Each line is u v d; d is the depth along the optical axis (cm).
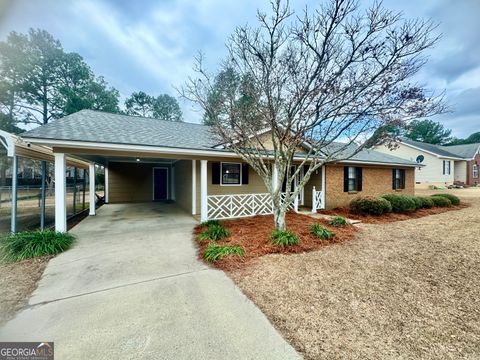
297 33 424
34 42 2348
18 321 245
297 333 225
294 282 331
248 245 486
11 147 503
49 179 2041
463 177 2567
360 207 866
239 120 564
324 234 539
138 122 952
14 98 2330
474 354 195
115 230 652
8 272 369
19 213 965
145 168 1368
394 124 461
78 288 317
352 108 462
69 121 733
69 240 505
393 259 415
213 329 231
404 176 1377
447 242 508
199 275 359
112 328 233
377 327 232
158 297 293
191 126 1074
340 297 290
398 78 433
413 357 192
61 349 205
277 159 564
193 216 875
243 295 298
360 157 1188
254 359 193
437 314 253
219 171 945
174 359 193
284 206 549
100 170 2242
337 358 193
